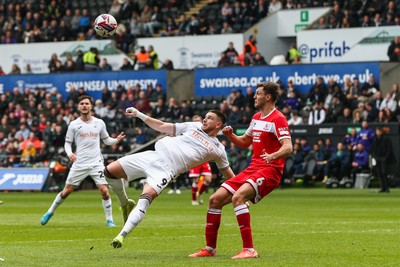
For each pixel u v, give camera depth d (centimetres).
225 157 2917
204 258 2669
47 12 10356
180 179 7856
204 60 9231
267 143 2747
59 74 9212
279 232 3556
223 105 8025
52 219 4366
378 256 2705
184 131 2895
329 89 7862
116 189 3381
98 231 3638
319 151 7606
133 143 8162
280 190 7469
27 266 2469
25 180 7919
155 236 3409
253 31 9269
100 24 3603
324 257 2677
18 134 8444
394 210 4950
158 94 8606
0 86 9388
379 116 7488
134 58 9419
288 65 8344
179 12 9994
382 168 6938
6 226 3916
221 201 2725
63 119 8331
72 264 2516
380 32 8512
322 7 9188
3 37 10300
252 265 2480
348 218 4347
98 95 9056
